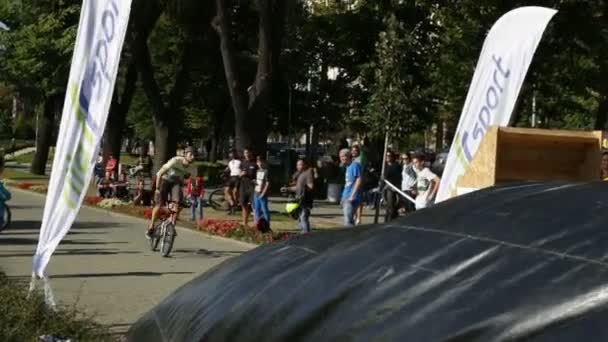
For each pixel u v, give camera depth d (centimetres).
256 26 4456
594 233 277
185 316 367
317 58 4834
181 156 1639
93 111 906
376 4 3039
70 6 3428
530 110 3928
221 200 2812
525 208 314
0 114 5328
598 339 232
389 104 2178
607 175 948
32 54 3512
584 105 4500
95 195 3008
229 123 5531
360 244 339
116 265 1422
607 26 2872
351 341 283
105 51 898
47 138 4581
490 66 1110
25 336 740
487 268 281
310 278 326
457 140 1106
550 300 252
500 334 251
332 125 5050
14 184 3644
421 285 288
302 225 1888
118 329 900
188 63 3325
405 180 2039
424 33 2952
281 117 5194
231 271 380
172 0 3170
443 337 260
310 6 4572
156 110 3169
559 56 3045
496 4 2780
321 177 3444
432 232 324
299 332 302
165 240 1577
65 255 1532
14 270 1324
